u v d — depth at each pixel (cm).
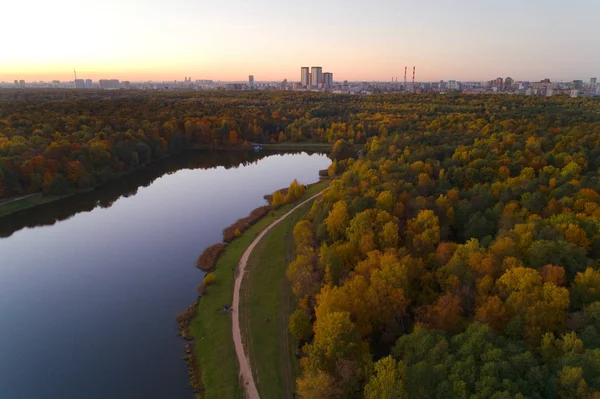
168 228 10512
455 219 7694
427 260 6462
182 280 7875
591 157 10044
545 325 4709
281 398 4956
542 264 5672
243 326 6312
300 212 10925
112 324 6544
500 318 4900
